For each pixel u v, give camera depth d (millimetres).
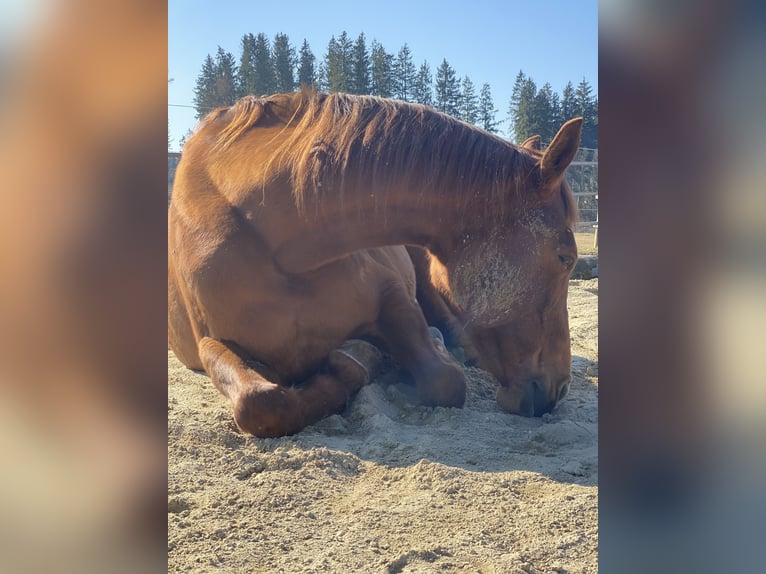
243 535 1930
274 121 3428
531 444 2764
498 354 3080
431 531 1959
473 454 2625
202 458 2570
